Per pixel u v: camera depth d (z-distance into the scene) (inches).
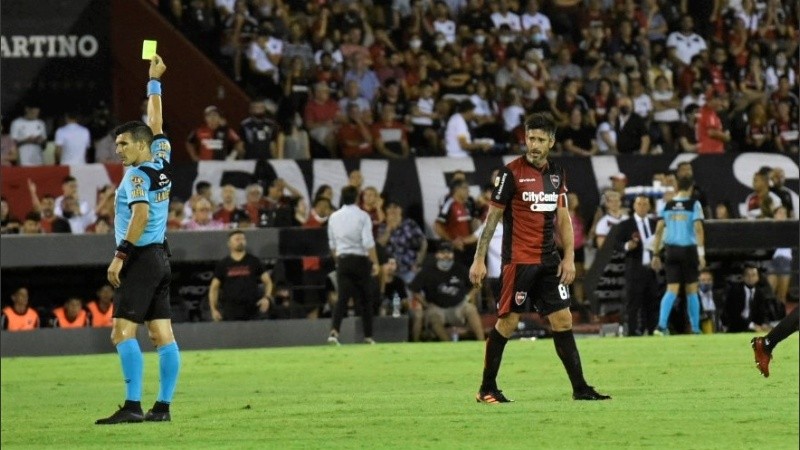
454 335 1535.4
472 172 1764.3
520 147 1899.6
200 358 1264.8
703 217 1572.3
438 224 1670.8
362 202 1685.5
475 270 783.1
